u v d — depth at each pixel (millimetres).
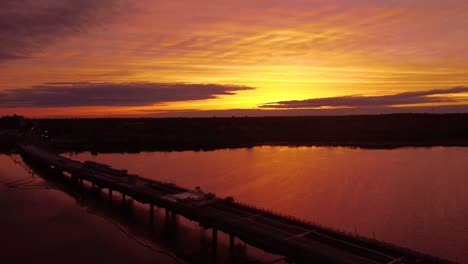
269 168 144625
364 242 49406
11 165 163500
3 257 59500
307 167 146250
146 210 86625
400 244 63750
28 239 67500
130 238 67688
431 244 63750
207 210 66500
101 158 183000
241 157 180625
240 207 68312
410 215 80250
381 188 106875
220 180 121188
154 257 59188
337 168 143125
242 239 55375
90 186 115938
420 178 121312
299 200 93438
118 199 98312
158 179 123438
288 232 54125
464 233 69000
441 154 185625
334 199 94312
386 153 191625
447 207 86625
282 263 56594
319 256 45031
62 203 94000
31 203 94188
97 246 63938
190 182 118188
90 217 81062
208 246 63562
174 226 74375
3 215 83000
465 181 115938
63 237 68500
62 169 126938
